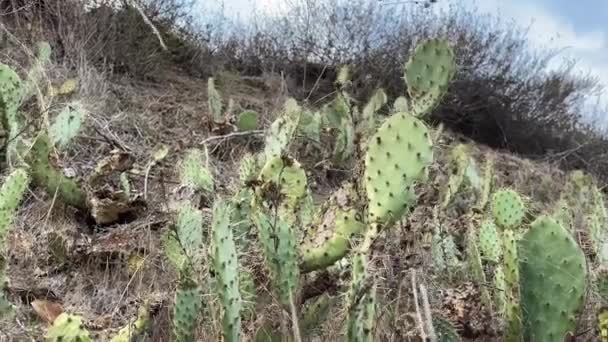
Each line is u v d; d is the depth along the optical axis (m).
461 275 2.60
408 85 2.60
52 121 4.04
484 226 2.71
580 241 3.02
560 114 8.82
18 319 2.29
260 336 1.92
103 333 2.21
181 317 1.94
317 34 8.34
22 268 2.69
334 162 4.36
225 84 7.17
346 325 1.81
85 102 4.66
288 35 8.50
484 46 8.48
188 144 4.75
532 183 6.21
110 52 6.18
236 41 8.59
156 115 5.36
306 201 2.49
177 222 2.44
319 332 2.02
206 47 7.90
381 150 1.92
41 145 3.25
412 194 1.91
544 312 1.78
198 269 2.08
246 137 4.97
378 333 1.88
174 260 2.32
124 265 2.79
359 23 8.22
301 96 7.56
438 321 1.99
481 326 2.10
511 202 2.48
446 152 4.61
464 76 8.32
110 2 6.38
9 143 3.30
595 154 8.69
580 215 4.14
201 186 3.17
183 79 7.09
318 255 2.06
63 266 2.82
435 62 2.58
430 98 2.58
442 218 2.78
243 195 2.34
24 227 3.03
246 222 2.23
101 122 4.53
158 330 2.18
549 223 1.79
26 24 5.38
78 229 3.23
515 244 1.79
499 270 2.15
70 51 5.41
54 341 1.85
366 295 1.73
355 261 1.74
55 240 2.84
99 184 3.42
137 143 4.69
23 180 2.46
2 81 3.32
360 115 5.25
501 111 8.52
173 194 3.29
